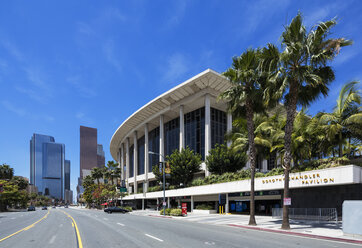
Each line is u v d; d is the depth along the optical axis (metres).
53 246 11.38
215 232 16.11
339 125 23.91
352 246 11.12
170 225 21.30
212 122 53.56
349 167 20.64
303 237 13.83
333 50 16.78
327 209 22.00
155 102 58.69
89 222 25.42
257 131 32.66
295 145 27.45
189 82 49.44
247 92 20.42
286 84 17.75
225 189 34.59
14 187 87.94
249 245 11.21
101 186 81.75
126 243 11.89
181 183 48.53
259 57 18.77
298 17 17.08
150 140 72.88
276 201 34.06
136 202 70.38
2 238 14.26
